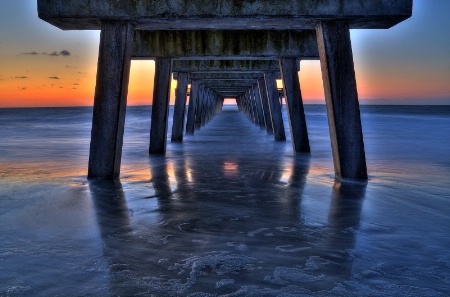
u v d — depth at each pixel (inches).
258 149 514.6
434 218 179.5
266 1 255.1
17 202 212.1
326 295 104.6
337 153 273.1
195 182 271.6
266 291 106.8
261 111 1035.3
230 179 283.7
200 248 139.6
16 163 385.4
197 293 105.5
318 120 1625.2
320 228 163.9
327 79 269.7
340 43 265.3
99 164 280.5
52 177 293.1
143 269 121.3
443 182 270.4
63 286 109.8
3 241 147.8
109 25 266.8
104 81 271.0
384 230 161.2
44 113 2689.5
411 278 115.0
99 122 275.1
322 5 253.6
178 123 641.0
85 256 132.0
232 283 111.6
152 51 419.5
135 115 2292.1
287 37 416.2
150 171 323.0
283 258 130.3
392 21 266.2
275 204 206.5
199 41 418.3
